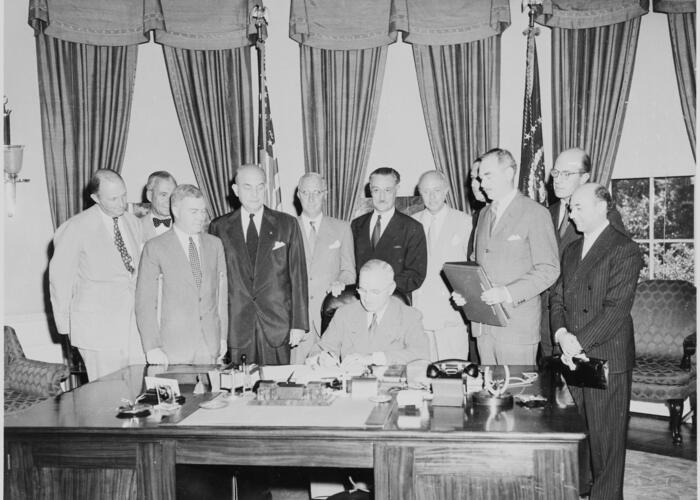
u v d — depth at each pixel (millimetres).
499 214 3465
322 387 2643
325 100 6180
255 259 4074
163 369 3213
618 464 3055
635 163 5660
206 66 6184
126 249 4004
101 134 6070
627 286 2980
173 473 2184
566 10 5617
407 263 4379
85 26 5934
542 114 5918
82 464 2217
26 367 4449
